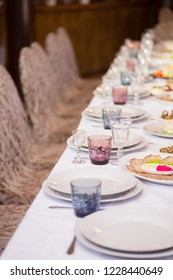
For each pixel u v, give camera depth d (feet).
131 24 30.30
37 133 11.35
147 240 4.51
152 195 5.61
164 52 17.26
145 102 10.21
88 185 5.15
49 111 12.57
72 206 5.24
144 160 6.35
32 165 9.55
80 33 26.32
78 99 15.05
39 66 12.19
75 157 6.84
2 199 7.97
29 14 20.66
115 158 6.85
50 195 5.54
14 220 7.27
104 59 28.66
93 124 8.53
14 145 8.80
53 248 4.52
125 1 29.43
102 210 4.93
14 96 9.38
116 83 11.93
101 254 4.40
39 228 4.87
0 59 20.67
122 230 4.67
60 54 15.46
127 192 5.57
